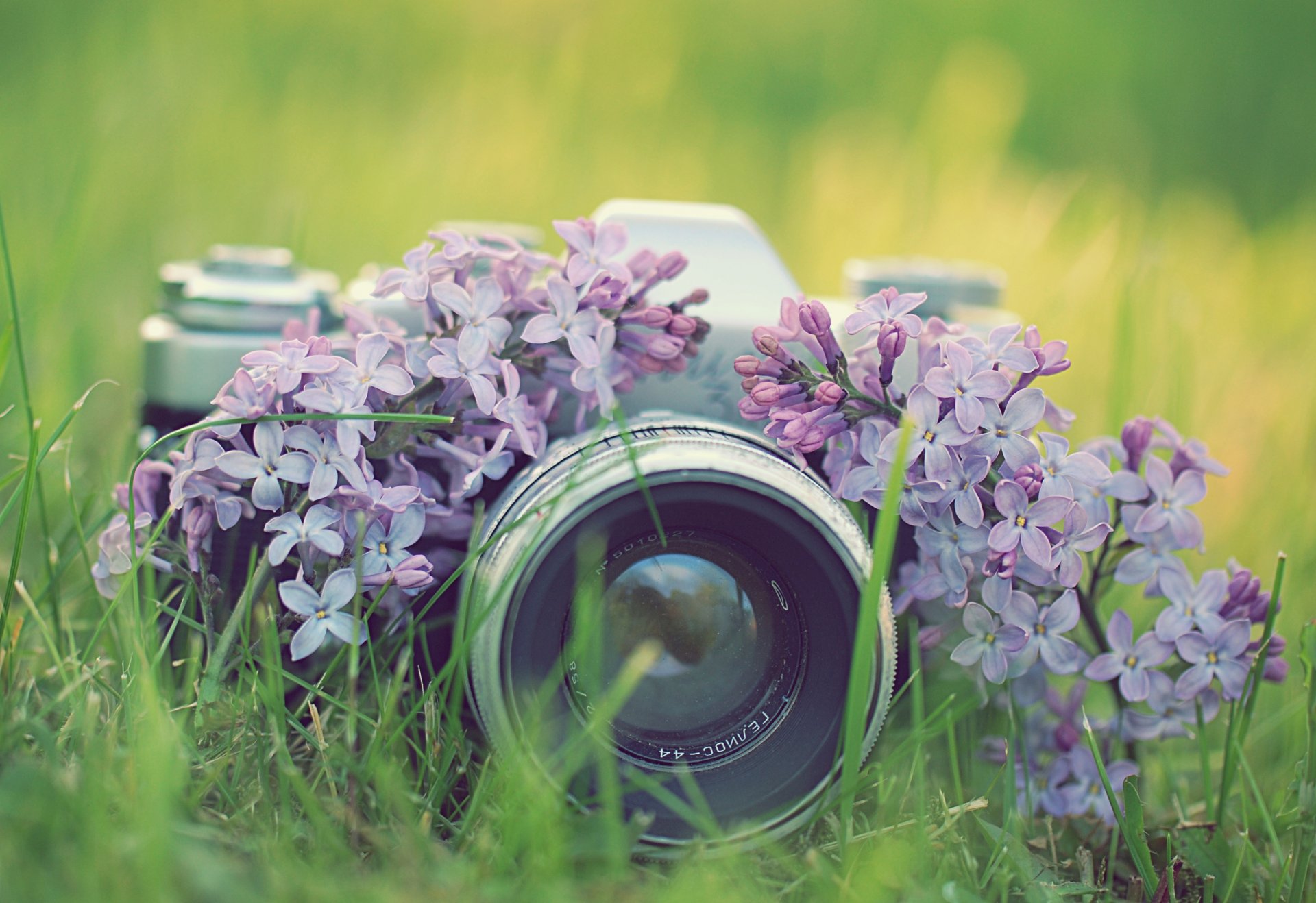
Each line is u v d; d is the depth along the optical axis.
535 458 0.34
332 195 0.75
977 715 0.36
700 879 0.31
